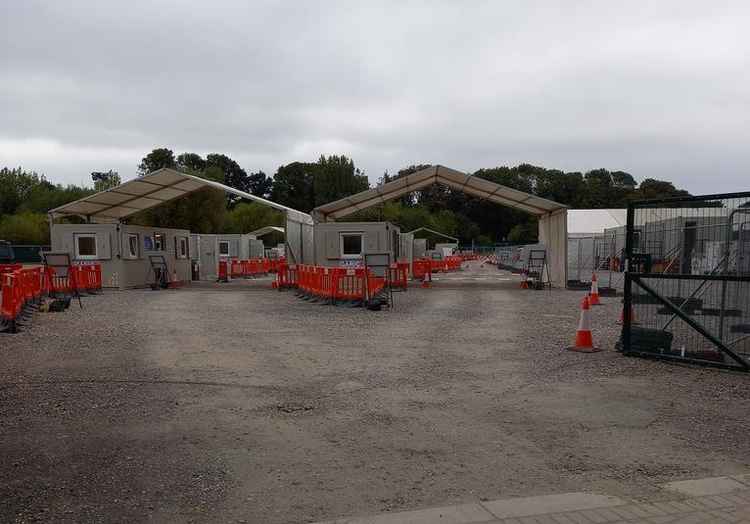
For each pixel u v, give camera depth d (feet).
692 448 15.37
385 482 13.14
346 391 20.92
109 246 70.33
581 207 313.12
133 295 62.85
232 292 68.59
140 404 19.07
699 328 25.39
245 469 13.82
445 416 18.04
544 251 76.74
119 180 213.25
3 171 211.41
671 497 12.37
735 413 18.39
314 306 50.88
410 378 22.94
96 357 26.63
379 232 62.75
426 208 318.04
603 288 66.95
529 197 75.20
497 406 19.12
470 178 74.64
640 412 18.48
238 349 28.91
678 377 23.12
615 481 13.24
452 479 13.32
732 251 26.16
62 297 52.49
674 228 28.22
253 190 328.08
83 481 13.08
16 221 169.58
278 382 22.17
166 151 250.57
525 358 26.91
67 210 75.51
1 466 13.92
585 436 16.26
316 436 16.16
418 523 11.16
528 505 11.94
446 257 157.17
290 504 12.00
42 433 16.21
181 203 150.41
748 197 24.25
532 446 15.47
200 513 11.60
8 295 34.47
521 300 58.13
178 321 39.73
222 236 112.37
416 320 41.04
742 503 12.09
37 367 24.49
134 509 11.76
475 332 35.14
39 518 11.34
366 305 48.85
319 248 63.36
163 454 14.73
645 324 27.04
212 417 17.78
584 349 28.58
